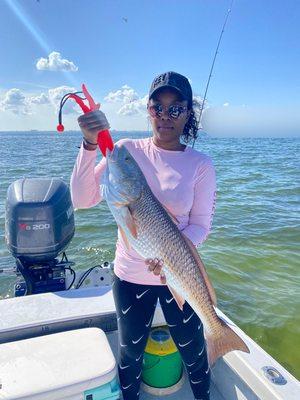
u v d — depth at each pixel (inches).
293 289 214.4
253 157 1101.7
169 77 84.7
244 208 410.3
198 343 92.4
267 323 181.5
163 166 88.7
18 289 127.4
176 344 94.0
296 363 157.2
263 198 470.0
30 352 80.0
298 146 1959.9
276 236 307.1
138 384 92.9
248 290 213.3
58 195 128.8
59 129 80.7
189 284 83.0
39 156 1044.5
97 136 78.7
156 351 98.1
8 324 92.7
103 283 134.1
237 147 1745.8
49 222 123.2
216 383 102.8
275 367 88.2
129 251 88.7
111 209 79.6
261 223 346.3
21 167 713.6
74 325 98.0
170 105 84.7
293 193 505.4
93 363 77.0
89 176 83.9
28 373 73.8
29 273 123.8
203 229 91.5
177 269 81.9
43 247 123.0
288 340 170.6
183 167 88.5
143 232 79.3
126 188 77.8
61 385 70.9
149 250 79.9
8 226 125.6
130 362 91.0
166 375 99.0
